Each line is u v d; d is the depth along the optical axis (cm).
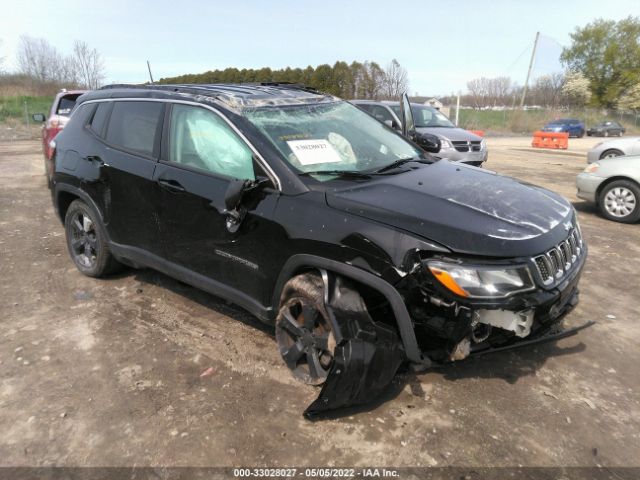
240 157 311
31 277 457
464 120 3347
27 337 351
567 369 317
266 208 292
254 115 326
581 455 245
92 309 394
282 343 305
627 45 4841
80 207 437
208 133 332
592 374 312
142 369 313
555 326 333
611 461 241
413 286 247
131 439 253
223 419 267
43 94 3222
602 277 471
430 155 393
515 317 247
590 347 343
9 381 300
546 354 333
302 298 284
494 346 275
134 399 284
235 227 307
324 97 397
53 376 305
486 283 239
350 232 261
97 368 314
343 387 254
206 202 321
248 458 241
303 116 349
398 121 1031
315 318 282
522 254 246
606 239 599
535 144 2122
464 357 254
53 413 272
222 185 316
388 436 256
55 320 376
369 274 255
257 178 298
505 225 257
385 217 259
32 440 252
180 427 261
